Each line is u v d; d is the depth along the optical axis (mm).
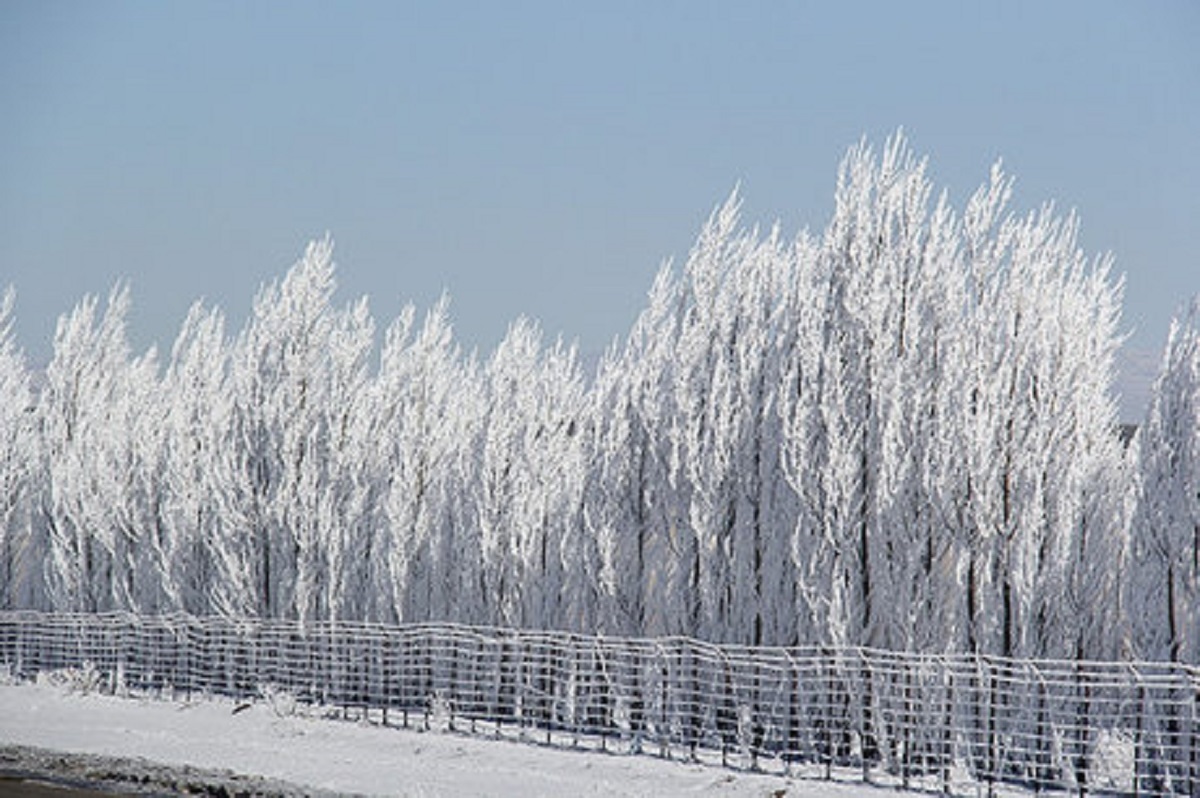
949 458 38000
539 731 42562
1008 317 38812
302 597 52281
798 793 32500
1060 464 37844
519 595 46719
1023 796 33031
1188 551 35812
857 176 41375
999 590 37594
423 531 50500
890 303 40062
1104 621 36938
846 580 38969
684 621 42125
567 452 47344
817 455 40031
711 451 41969
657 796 32281
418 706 48875
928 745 36469
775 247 43031
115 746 39531
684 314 43625
